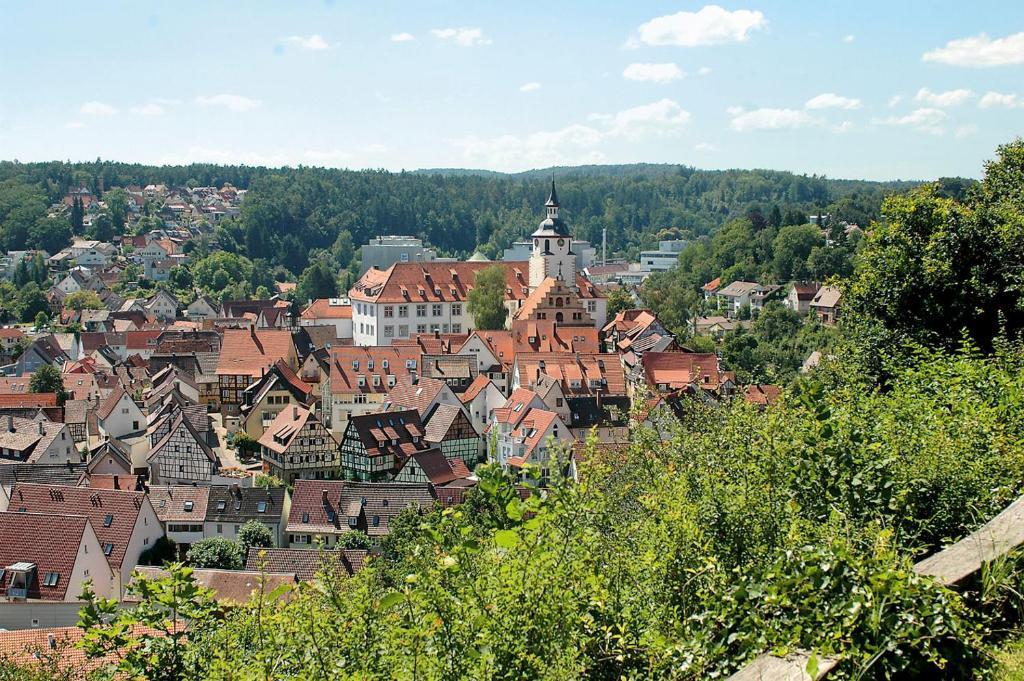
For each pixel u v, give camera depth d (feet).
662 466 51.98
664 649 35.65
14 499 210.59
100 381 404.77
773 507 42.42
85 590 45.39
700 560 38.63
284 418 299.17
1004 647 32.91
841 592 32.63
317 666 37.60
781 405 49.39
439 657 33.58
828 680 30.55
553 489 40.29
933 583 32.35
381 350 336.29
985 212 103.30
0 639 95.30
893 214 108.17
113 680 46.93
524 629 33.99
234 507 231.50
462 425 286.25
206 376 376.89
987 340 101.45
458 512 40.32
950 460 45.16
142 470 295.89
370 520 225.15
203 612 44.27
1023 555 35.50
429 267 447.01
